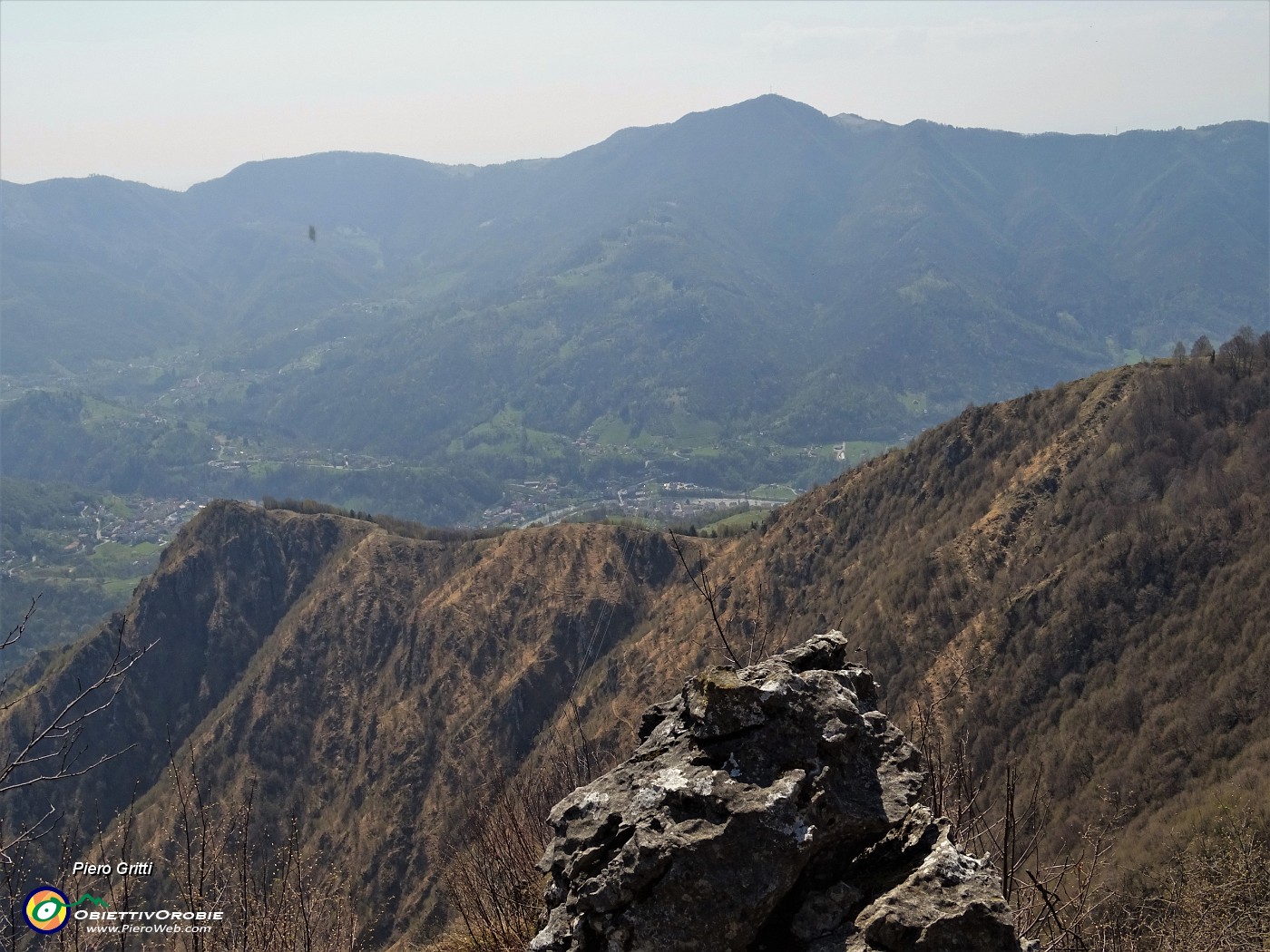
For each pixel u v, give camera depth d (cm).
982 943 483
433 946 1038
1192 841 2033
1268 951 1111
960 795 772
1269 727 4319
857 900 527
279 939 842
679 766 588
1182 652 5247
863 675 684
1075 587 6100
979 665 6088
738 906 518
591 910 534
